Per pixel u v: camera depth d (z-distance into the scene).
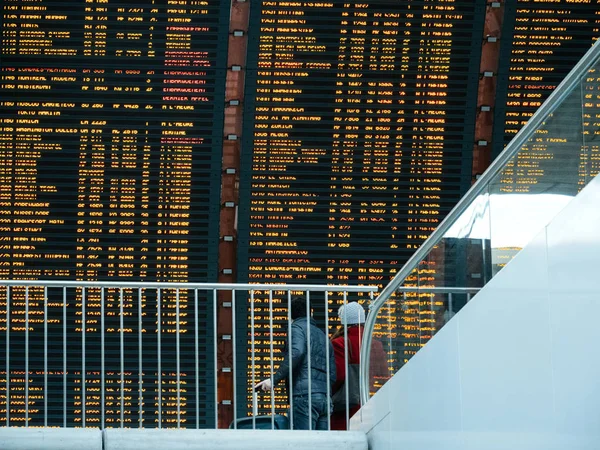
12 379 15.39
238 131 15.14
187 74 14.85
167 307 15.52
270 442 8.52
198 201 15.32
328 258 15.58
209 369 15.38
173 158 15.15
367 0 14.45
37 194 15.18
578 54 14.88
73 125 14.96
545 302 5.85
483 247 6.66
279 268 15.59
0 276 15.40
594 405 5.33
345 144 15.19
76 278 15.52
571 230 5.54
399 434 8.11
